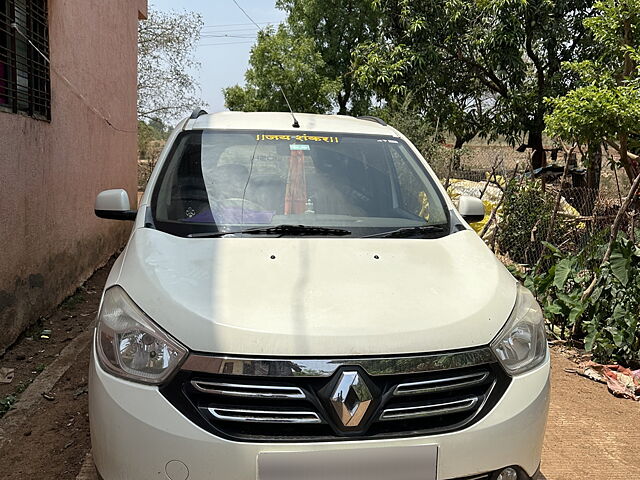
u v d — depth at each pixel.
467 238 3.03
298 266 2.46
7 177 4.38
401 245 2.81
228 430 1.95
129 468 1.97
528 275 5.94
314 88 27.30
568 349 5.13
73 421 3.50
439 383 2.07
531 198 8.31
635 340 4.68
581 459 3.33
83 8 6.32
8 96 4.49
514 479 2.17
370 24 27.84
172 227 2.87
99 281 6.81
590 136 6.43
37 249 5.04
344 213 3.12
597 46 12.40
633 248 4.71
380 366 2.00
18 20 4.70
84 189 6.52
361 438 1.96
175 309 2.13
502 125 14.45
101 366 2.14
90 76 6.69
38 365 4.33
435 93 14.57
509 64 13.15
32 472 2.99
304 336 2.02
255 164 3.32
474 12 13.43
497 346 2.20
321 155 3.44
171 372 2.00
